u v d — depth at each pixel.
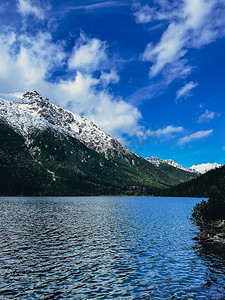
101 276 21.62
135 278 21.14
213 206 46.56
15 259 26.66
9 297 17.33
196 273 22.30
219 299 17.03
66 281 20.48
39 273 22.33
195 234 42.47
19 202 137.50
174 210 96.81
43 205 115.81
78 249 31.27
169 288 18.95
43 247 32.16
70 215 73.12
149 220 62.81
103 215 74.94
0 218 61.78
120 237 39.34
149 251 30.36
